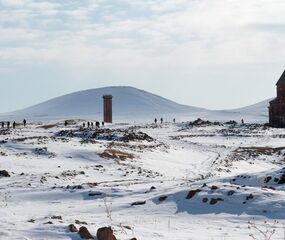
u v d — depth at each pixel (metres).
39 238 13.09
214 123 104.19
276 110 104.31
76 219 17.81
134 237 13.38
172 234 15.27
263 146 69.12
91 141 59.72
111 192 27.47
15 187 30.05
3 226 15.00
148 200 23.44
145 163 49.56
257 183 28.67
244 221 18.78
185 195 22.97
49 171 40.38
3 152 49.78
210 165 50.75
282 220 18.64
